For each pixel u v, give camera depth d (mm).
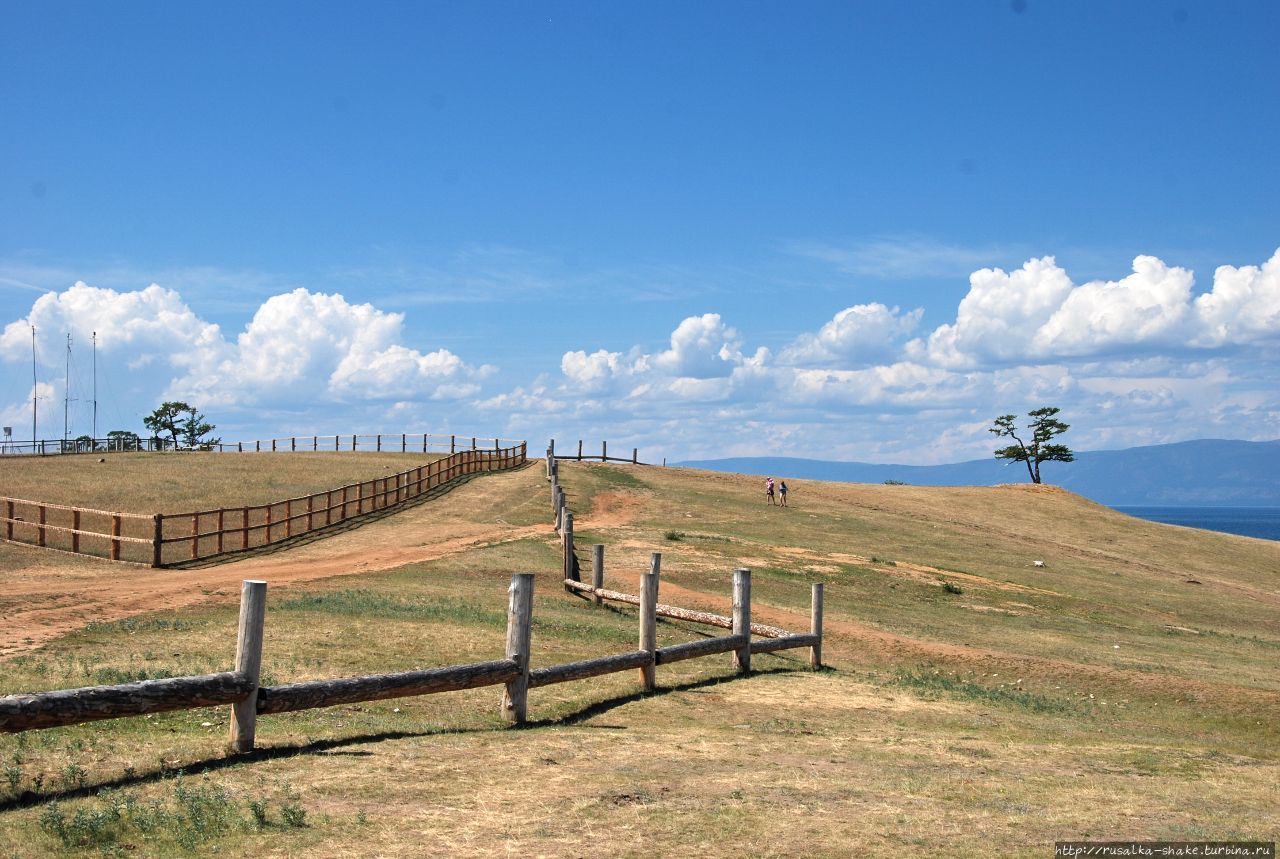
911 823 7402
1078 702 17891
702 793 8039
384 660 14492
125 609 20156
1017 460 103312
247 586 8773
